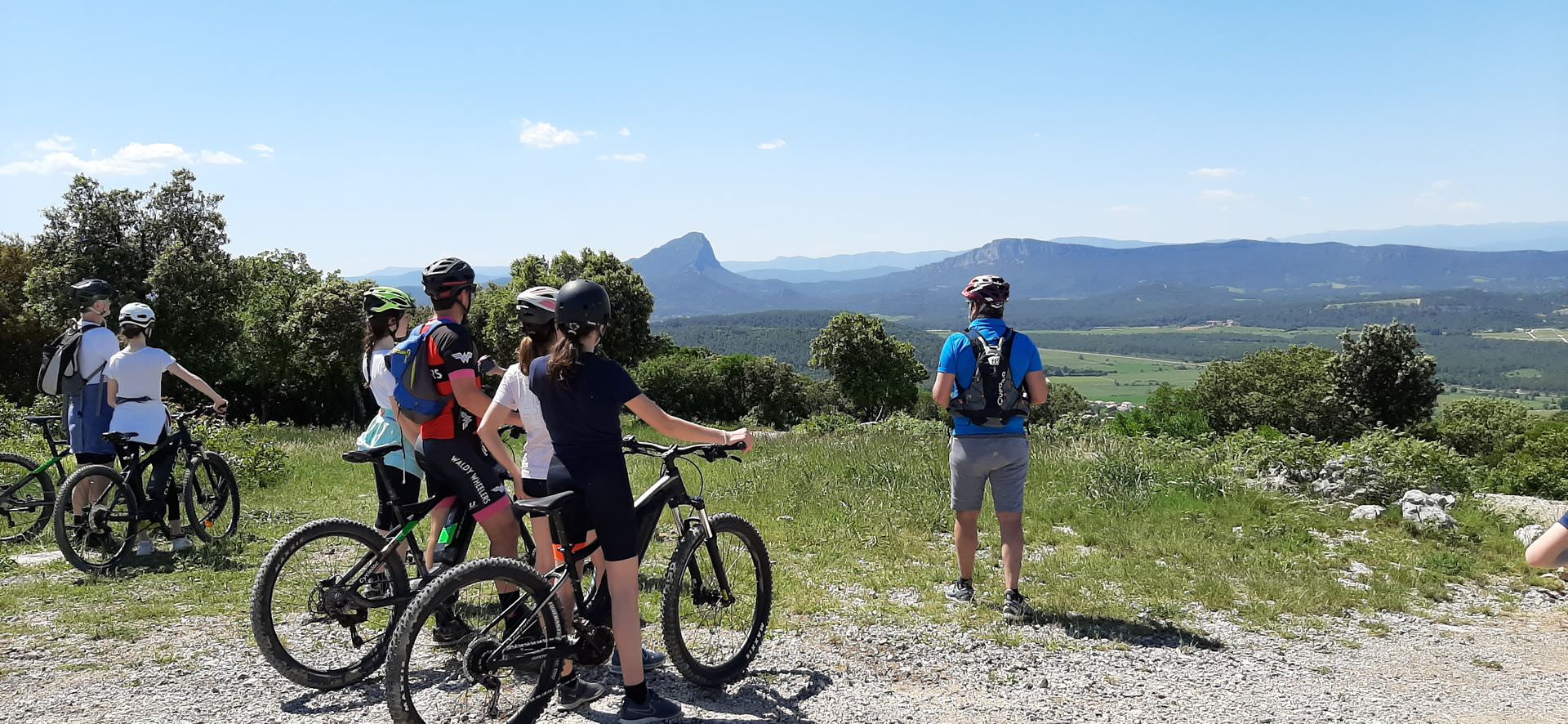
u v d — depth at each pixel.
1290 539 8.06
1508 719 4.37
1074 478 10.30
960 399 5.78
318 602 4.12
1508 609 6.50
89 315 6.73
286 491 10.39
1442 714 4.41
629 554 3.77
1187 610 6.09
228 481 7.49
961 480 5.88
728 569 4.53
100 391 6.63
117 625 4.93
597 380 3.65
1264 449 11.27
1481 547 8.10
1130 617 5.79
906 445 13.07
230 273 35.66
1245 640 5.54
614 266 57.75
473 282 4.44
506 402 4.11
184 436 6.96
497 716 3.65
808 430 19.02
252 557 6.84
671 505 4.19
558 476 3.70
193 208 37.31
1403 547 8.04
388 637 4.29
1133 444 12.66
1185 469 10.41
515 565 3.62
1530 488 17.73
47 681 4.09
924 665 4.79
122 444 6.43
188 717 3.74
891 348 74.00
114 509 6.37
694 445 4.27
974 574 6.76
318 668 4.13
